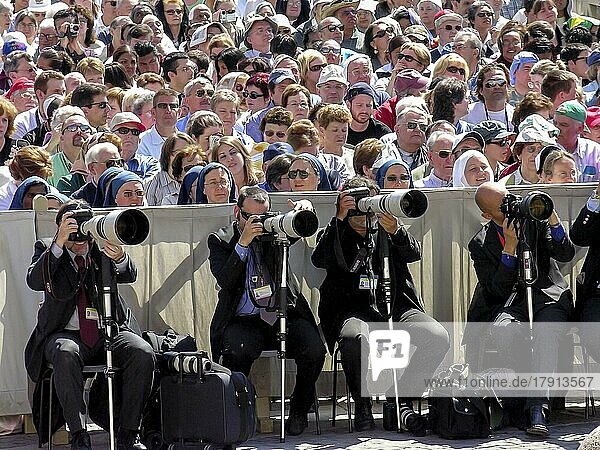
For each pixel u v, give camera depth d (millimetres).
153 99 40219
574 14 60312
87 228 26391
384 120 42562
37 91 43188
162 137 40031
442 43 54531
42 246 27734
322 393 31359
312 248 30812
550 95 40875
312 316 29297
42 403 27453
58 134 38719
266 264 28672
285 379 29234
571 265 31469
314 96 44812
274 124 38969
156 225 30031
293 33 55969
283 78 43031
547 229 29281
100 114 40406
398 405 28750
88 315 27156
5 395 28953
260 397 29375
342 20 55125
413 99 38688
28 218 29062
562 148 33531
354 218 29391
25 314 29078
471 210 31219
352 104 41438
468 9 57156
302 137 35750
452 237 31234
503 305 29297
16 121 42906
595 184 31266
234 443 26531
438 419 27906
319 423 29938
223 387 26375
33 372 27359
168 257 30109
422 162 37406
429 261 31219
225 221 30312
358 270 29344
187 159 33906
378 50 52688
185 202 32000
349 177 36031
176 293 30141
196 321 30234
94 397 27859
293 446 27469
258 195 28641
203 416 26406
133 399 26812
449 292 31250
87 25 52938
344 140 37469
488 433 27922
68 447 28047
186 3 59469
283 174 32500
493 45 56156
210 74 50094
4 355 28938
